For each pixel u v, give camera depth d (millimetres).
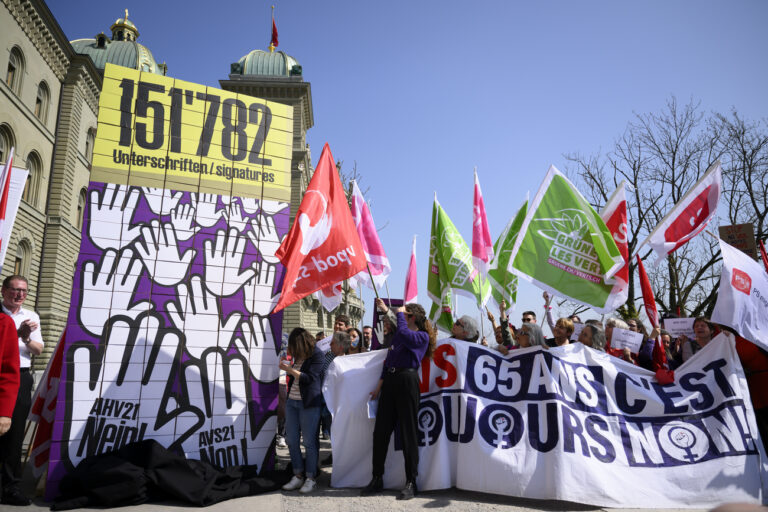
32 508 4465
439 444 5090
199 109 6160
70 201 27547
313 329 37312
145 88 5973
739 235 7762
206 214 5922
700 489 4633
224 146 6180
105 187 5598
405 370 4980
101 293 5344
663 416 5035
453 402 5285
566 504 4586
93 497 4469
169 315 5535
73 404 5012
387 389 5004
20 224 23500
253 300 5891
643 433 4926
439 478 4957
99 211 5523
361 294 7836
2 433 4109
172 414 5316
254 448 5527
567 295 6082
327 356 5812
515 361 5340
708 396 5121
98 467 4590
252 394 5652
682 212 6449
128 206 5641
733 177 21172
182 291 5637
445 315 7055
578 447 4715
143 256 5578
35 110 24891
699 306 20094
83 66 28391
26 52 23766
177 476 4707
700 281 21234
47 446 5305
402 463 5160
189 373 5469
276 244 6141
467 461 4918
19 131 23109
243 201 6121
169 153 5926
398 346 5109
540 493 4602
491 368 5348
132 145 5801
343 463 5305
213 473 4938
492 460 4805
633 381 5227
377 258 7094
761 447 4852
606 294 5961
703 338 5887
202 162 6039
